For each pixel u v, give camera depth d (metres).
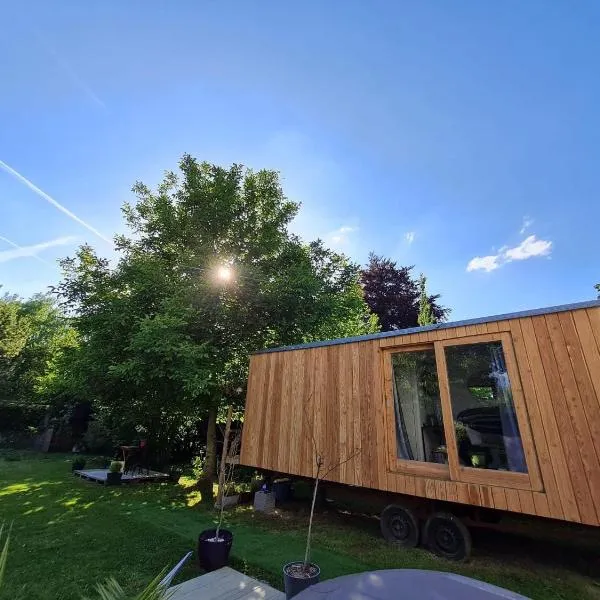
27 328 19.81
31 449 15.51
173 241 10.09
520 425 3.97
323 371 6.07
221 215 9.83
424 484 4.49
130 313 7.97
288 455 6.11
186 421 10.44
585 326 3.75
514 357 4.18
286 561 4.04
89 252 9.45
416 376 5.07
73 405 15.59
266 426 6.66
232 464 6.88
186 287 8.39
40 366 19.42
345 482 5.25
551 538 4.36
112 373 7.39
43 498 6.67
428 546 4.52
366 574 1.86
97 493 7.27
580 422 3.60
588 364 3.66
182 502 6.85
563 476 3.59
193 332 8.27
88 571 3.65
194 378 6.85
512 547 4.58
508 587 3.53
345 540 4.83
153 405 8.55
